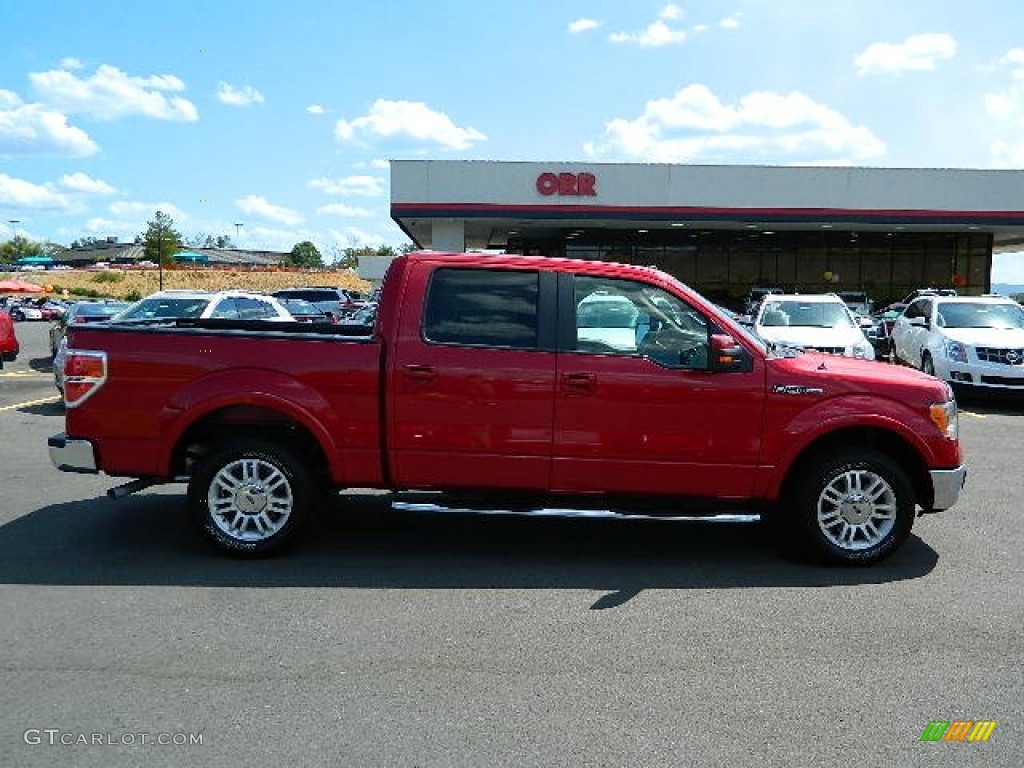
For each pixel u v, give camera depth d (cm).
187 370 559
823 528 570
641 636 455
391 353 556
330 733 350
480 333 560
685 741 347
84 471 569
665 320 566
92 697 379
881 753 340
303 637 448
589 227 3775
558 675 407
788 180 3328
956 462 575
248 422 579
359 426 557
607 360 554
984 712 375
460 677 403
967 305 1559
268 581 533
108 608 485
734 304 4144
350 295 4091
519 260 571
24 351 2567
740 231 3991
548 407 552
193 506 568
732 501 565
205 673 404
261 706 373
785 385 554
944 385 581
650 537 646
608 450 554
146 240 9531
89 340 565
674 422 553
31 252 14050
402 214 3306
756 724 362
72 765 325
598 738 349
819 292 4147
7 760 328
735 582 544
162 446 562
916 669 417
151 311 1355
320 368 556
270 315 1468
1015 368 1344
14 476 822
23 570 548
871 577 555
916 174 3344
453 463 559
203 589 518
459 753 336
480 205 3303
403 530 653
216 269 10031
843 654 434
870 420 558
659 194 3322
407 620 473
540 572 559
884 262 4122
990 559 593
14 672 403
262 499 571
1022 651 440
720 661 424
